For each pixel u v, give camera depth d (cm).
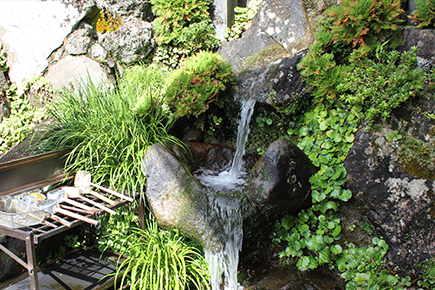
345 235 291
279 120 350
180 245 290
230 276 278
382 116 281
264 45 409
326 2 391
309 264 286
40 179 288
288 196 274
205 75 347
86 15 438
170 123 360
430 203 253
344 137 294
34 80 441
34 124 421
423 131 267
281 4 417
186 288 280
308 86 321
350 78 287
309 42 388
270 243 310
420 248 253
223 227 276
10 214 217
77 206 260
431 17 277
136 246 286
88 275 286
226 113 382
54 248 314
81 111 347
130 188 303
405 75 264
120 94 361
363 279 264
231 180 329
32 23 439
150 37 461
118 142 312
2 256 272
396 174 267
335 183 286
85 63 430
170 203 281
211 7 467
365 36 295
